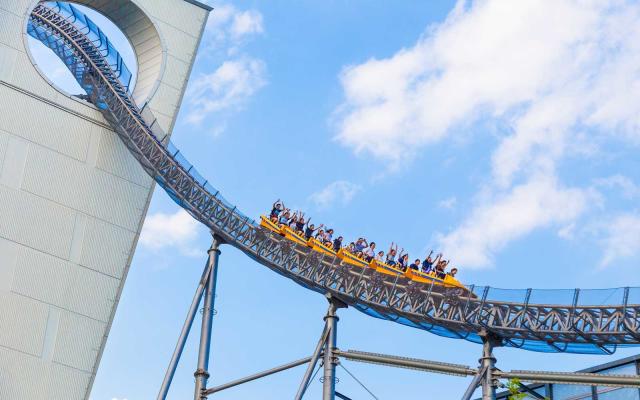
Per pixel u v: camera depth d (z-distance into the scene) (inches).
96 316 1744.6
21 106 1811.0
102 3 2014.0
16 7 1861.5
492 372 1248.8
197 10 2074.3
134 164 1862.7
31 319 1694.1
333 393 1402.6
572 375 1177.4
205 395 1508.4
